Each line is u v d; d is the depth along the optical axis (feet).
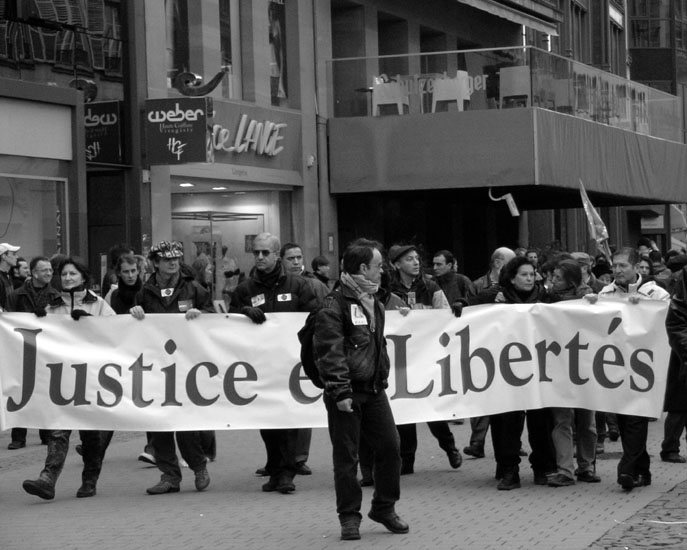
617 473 34.63
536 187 80.38
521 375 34.78
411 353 35.06
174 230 72.64
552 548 26.73
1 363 34.47
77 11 62.90
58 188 61.05
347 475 27.96
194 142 64.59
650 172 94.22
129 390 34.71
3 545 28.25
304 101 79.36
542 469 34.99
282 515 31.09
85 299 35.24
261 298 35.19
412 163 79.00
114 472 39.06
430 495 33.50
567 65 81.10
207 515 31.27
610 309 34.53
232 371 34.71
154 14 67.46
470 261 103.76
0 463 41.22
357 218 86.63
